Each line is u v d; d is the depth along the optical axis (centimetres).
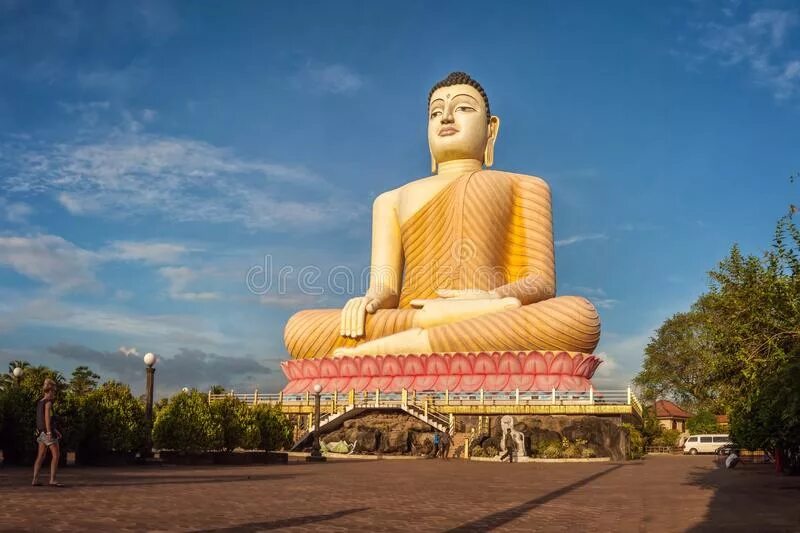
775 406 1342
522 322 3138
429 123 3903
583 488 1496
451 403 3036
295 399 3303
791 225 1356
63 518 844
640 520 980
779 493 1412
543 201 3588
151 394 1950
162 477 1518
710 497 1322
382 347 3331
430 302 3369
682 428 7038
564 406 2909
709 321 1536
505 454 2683
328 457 2722
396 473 1862
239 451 2281
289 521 891
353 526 865
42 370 2833
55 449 1227
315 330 3500
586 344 3148
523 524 923
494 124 3906
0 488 1154
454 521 933
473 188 3550
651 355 5300
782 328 1364
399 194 3809
